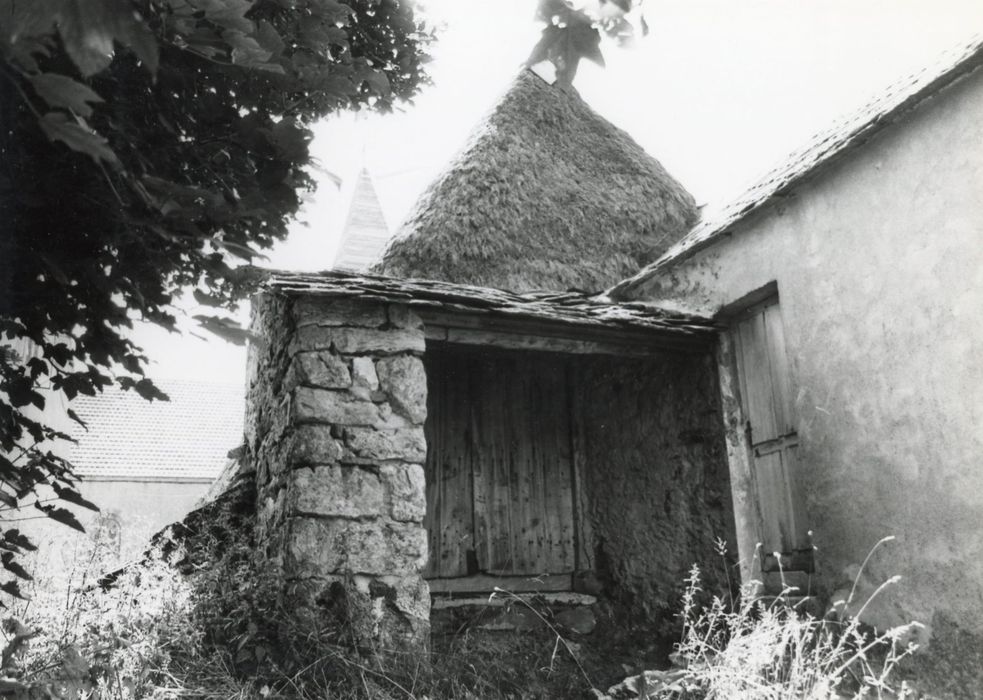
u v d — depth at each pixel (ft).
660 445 20.66
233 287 7.07
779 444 17.76
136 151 6.33
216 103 6.61
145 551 18.98
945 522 13.02
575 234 24.12
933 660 12.96
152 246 6.77
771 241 17.70
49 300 6.86
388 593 15.37
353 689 13.21
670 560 19.88
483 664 16.15
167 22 4.84
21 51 3.87
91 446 70.08
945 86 13.32
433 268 21.90
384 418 16.43
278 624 14.55
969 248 13.01
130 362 7.29
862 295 15.06
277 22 6.59
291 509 15.43
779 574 17.30
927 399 13.53
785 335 17.06
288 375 17.02
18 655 9.12
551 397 23.95
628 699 15.48
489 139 23.86
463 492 22.00
